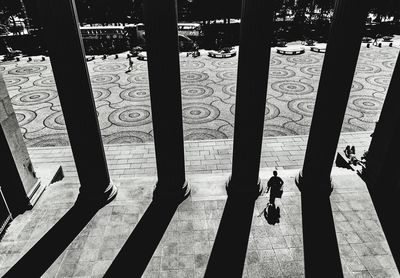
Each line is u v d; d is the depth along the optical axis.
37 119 23.16
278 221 10.86
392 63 36.16
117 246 10.02
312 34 57.53
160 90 9.87
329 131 10.86
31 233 10.55
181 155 11.41
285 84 29.84
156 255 9.70
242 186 12.03
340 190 12.33
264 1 8.56
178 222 10.94
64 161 17.08
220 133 20.48
